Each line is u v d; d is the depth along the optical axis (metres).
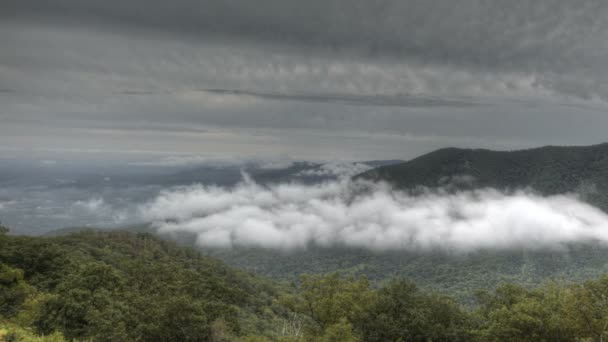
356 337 35.22
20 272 55.47
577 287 40.22
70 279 48.78
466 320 39.97
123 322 35.94
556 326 32.25
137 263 70.94
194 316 35.94
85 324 38.75
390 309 39.94
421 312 38.91
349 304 40.72
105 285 47.56
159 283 51.06
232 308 46.84
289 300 44.88
